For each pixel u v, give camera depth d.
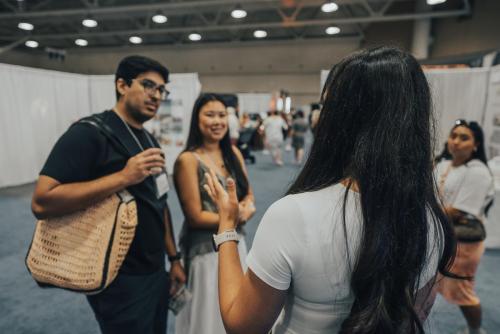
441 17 8.48
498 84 3.83
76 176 0.95
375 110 0.48
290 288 0.54
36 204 0.92
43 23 10.42
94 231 0.94
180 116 5.91
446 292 1.75
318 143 0.53
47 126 5.95
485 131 4.12
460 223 1.65
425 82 0.50
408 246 0.47
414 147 0.48
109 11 8.09
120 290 1.03
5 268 2.63
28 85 5.58
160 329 1.24
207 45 13.50
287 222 0.47
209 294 1.30
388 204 0.46
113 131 1.03
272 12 10.16
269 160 8.55
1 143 5.30
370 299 0.47
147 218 1.09
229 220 0.69
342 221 0.47
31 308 2.11
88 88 6.45
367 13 9.88
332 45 12.78
